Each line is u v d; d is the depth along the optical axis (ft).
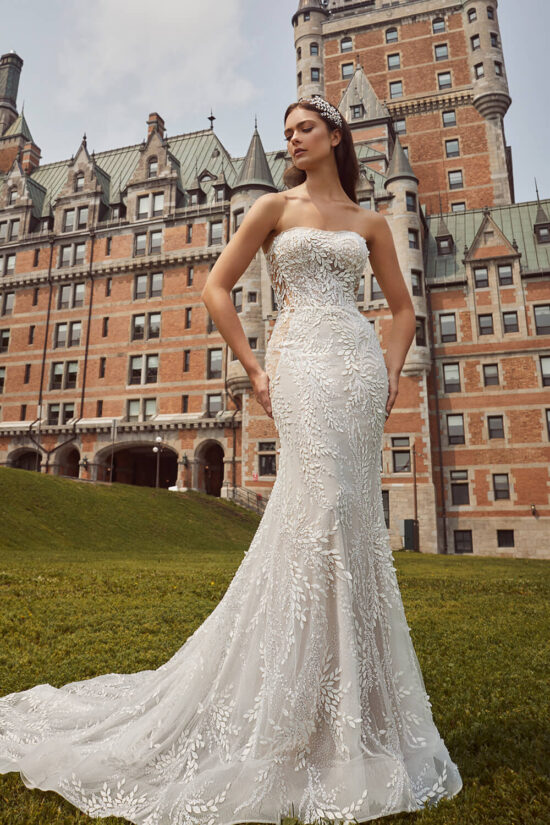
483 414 113.70
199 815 6.47
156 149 144.36
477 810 6.56
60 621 17.17
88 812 6.74
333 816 6.29
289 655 6.97
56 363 143.64
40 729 8.46
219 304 8.31
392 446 111.65
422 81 164.35
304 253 8.17
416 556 76.69
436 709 10.00
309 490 7.39
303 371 7.73
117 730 7.82
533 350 113.29
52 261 147.13
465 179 156.35
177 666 8.25
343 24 175.22
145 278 140.26
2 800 7.06
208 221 135.95
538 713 9.68
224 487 118.93
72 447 138.00
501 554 107.76
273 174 142.31
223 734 7.16
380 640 7.48
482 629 17.06
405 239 117.60
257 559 7.80
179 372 132.46
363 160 139.03
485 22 160.76
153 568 36.22
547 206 127.65
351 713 6.64
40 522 65.72
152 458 155.22
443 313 118.93
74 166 151.74
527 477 109.29
